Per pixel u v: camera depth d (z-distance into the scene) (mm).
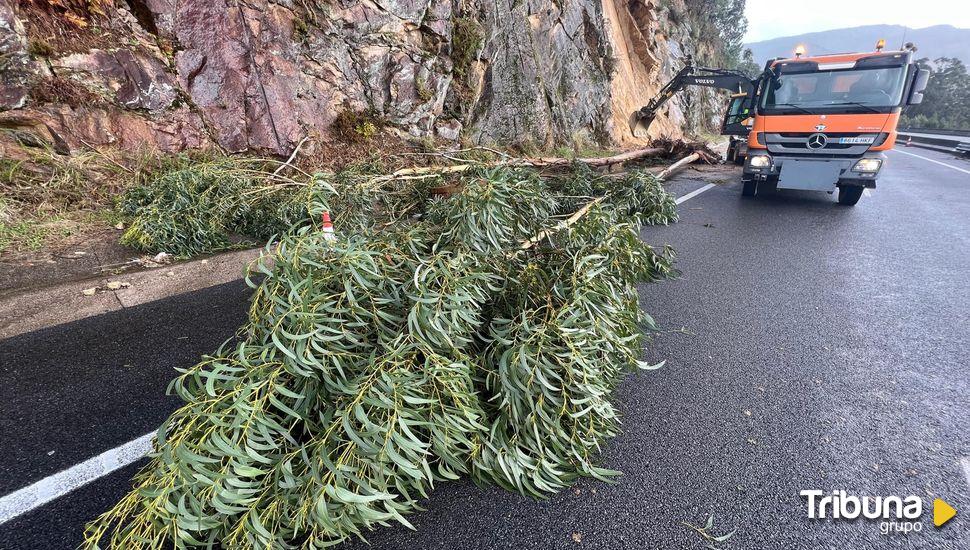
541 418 1910
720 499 1782
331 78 6805
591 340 2137
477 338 2340
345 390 1646
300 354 1663
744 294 3803
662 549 1579
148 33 5250
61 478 1823
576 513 1730
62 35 4684
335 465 1497
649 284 4023
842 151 6699
